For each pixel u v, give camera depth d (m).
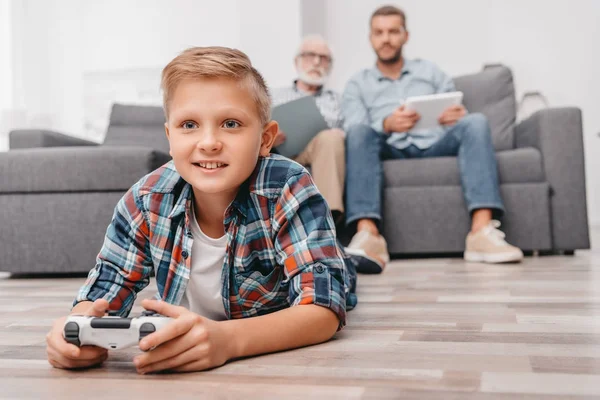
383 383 0.69
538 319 1.11
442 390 0.66
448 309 1.26
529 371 0.73
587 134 4.10
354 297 1.27
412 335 0.98
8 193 2.24
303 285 0.90
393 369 0.75
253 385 0.69
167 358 0.73
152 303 0.74
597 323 1.05
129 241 0.95
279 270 0.97
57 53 4.86
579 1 4.08
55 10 4.86
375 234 2.42
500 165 2.57
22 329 1.15
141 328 0.73
